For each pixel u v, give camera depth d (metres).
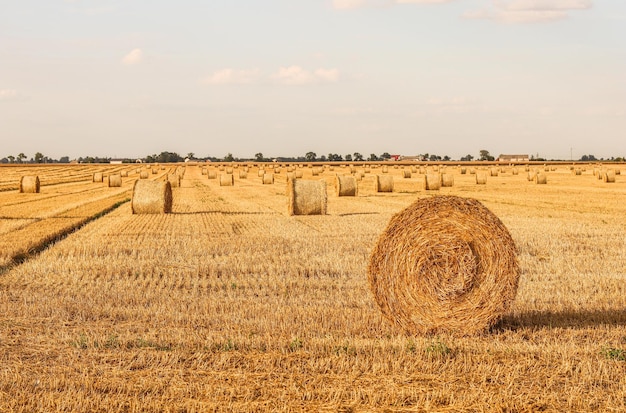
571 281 16.22
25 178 51.09
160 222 29.55
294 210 32.34
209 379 9.22
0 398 8.55
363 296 14.59
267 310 13.38
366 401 8.45
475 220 11.83
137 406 8.24
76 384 9.00
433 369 9.58
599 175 68.94
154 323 12.38
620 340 10.95
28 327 12.16
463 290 11.77
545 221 29.00
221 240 23.36
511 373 9.30
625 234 24.52
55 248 21.78
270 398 8.55
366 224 27.97
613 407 8.19
